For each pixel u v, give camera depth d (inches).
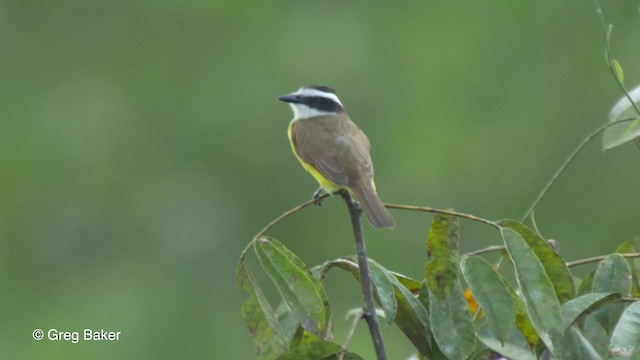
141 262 621.3
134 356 570.3
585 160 616.1
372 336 231.8
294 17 637.9
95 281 622.5
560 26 621.6
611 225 615.5
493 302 233.9
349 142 365.1
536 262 232.4
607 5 622.8
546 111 616.4
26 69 669.3
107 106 652.1
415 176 608.4
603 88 617.9
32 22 676.7
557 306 228.5
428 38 624.1
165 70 650.8
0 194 633.6
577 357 239.9
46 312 603.2
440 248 242.4
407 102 618.5
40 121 653.9
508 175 612.1
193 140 636.7
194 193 627.2
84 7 677.9
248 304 246.4
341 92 621.3
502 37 620.1
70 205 634.2
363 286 232.7
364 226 602.2
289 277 241.9
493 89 617.3
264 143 628.7
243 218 621.9
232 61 639.8
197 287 611.8
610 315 247.8
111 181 636.7
